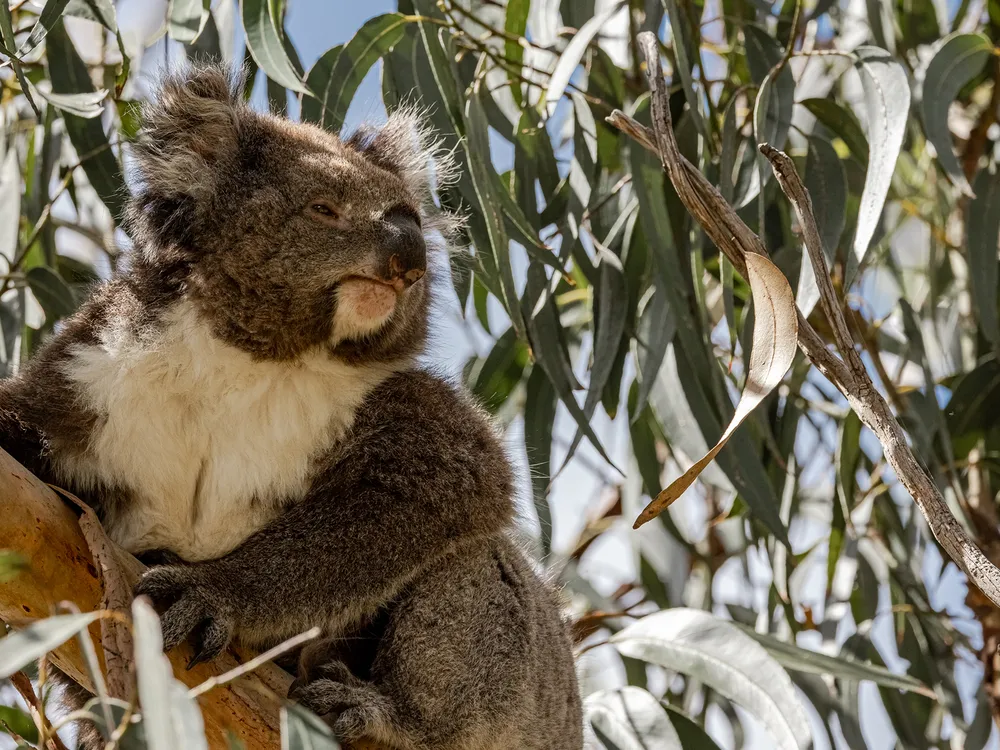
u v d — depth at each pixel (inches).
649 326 204.8
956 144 278.4
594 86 227.9
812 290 177.2
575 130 220.2
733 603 265.1
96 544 137.0
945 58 209.3
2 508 134.8
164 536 163.9
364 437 167.2
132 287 165.0
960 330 269.3
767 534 238.4
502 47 236.7
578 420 198.2
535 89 220.7
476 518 166.2
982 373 237.8
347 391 169.0
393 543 161.3
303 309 165.2
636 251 219.8
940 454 240.1
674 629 197.5
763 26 243.1
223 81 177.0
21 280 218.2
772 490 203.5
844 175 205.3
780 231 229.5
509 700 165.9
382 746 158.9
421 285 177.9
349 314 165.0
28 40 173.6
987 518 244.8
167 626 141.9
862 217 183.8
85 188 253.1
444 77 199.3
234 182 168.2
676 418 214.2
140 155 172.2
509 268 185.2
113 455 159.6
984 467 247.0
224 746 145.5
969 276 226.5
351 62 205.3
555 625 182.4
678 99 229.8
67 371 160.6
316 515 161.2
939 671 243.9
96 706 126.7
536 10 214.2
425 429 167.9
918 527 256.4
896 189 277.1
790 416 234.5
